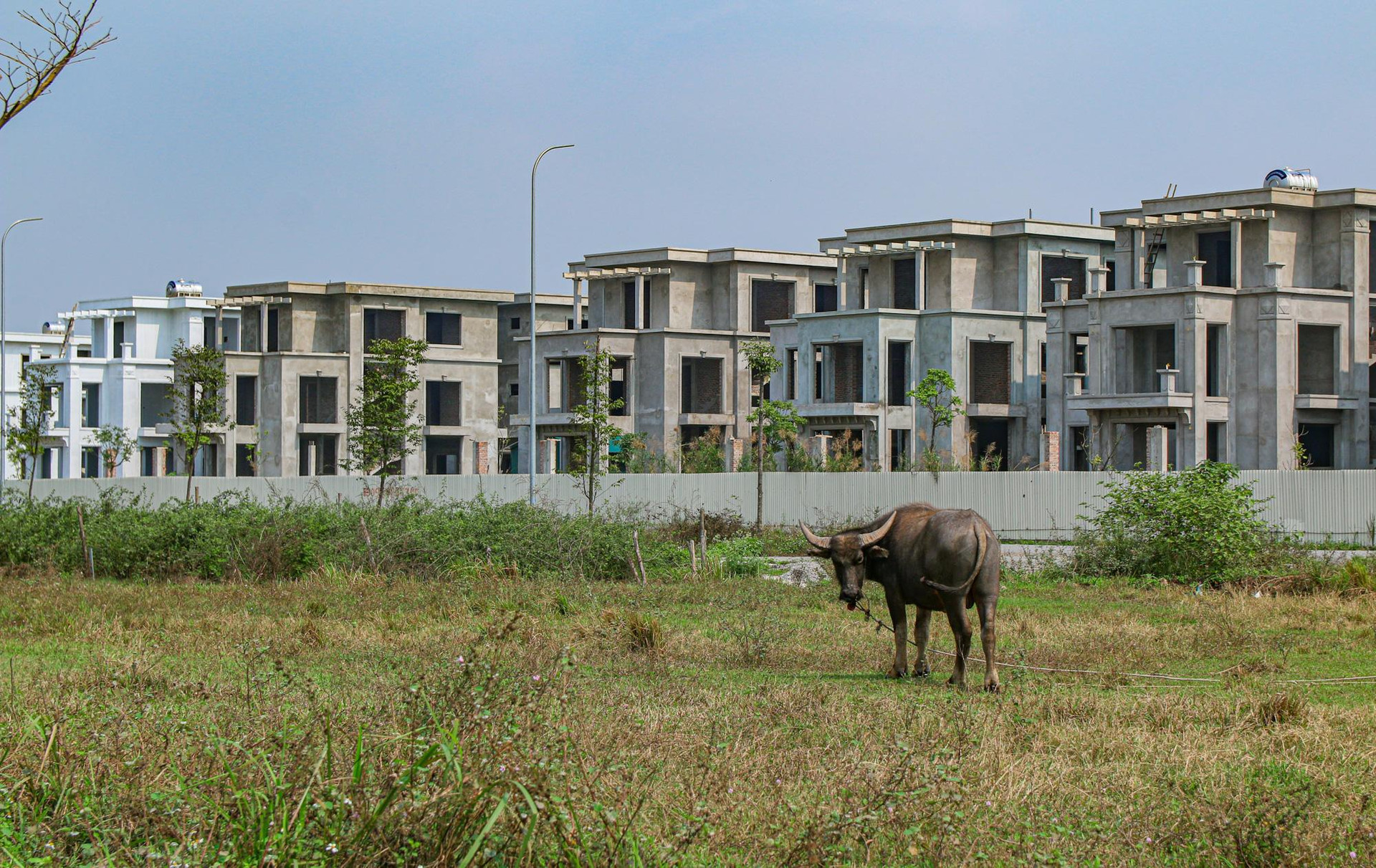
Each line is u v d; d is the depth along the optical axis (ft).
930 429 187.73
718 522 120.88
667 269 216.74
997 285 196.65
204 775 26.86
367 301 227.40
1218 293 159.22
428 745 24.85
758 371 167.22
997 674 45.52
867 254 195.31
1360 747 35.81
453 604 71.41
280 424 218.79
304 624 60.34
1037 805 29.01
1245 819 27.27
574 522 92.58
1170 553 86.28
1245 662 52.03
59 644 57.47
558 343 211.20
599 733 33.99
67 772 27.43
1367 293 163.73
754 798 29.04
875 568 48.91
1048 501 124.77
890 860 25.89
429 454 237.04
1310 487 119.65
